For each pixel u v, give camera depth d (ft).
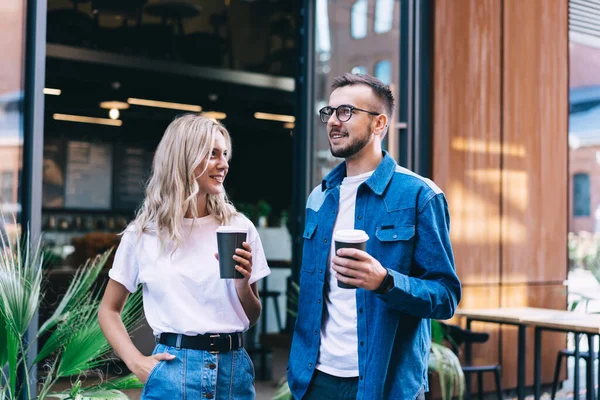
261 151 35.12
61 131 31.73
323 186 7.45
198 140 6.78
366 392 6.64
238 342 6.84
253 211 27.94
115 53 25.35
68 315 9.07
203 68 27.14
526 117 18.61
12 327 8.68
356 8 15.89
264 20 28.81
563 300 18.98
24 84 10.59
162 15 26.58
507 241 18.11
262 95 28.96
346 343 6.88
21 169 10.52
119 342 6.82
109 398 8.68
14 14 10.52
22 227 10.46
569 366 19.72
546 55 19.07
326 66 15.90
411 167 16.28
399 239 6.70
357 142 6.93
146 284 6.83
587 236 20.81
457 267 17.15
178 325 6.63
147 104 28.99
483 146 17.66
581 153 20.86
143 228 6.83
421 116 16.62
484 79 17.69
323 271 7.04
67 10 24.90
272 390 17.75
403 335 6.81
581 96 20.75
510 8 18.30
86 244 22.95
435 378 16.16
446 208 6.88
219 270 6.51
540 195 18.88
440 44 16.80
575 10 20.02
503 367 17.87
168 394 6.53
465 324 17.20
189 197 6.72
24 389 10.11
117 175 33.12
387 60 16.10
